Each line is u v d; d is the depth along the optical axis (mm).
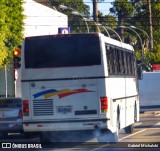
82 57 31328
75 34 31500
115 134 33625
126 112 37438
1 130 36781
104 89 31078
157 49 111500
